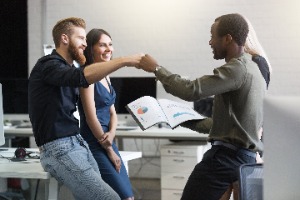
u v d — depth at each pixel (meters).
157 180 6.71
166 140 6.73
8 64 7.10
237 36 2.46
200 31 6.52
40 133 2.64
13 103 6.00
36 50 7.03
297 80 6.20
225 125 2.45
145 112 2.73
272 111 1.22
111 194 2.62
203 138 5.07
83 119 3.13
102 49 3.34
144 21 6.70
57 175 2.64
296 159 1.20
